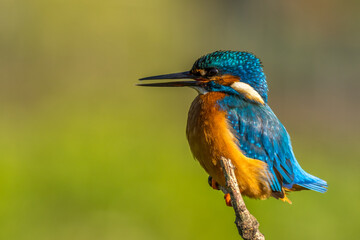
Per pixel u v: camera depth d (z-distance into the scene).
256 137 6.91
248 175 6.73
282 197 7.03
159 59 23.02
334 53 24.91
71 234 10.44
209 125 6.75
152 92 20.45
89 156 12.39
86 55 21.05
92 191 11.29
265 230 10.39
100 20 21.59
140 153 12.90
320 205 11.49
